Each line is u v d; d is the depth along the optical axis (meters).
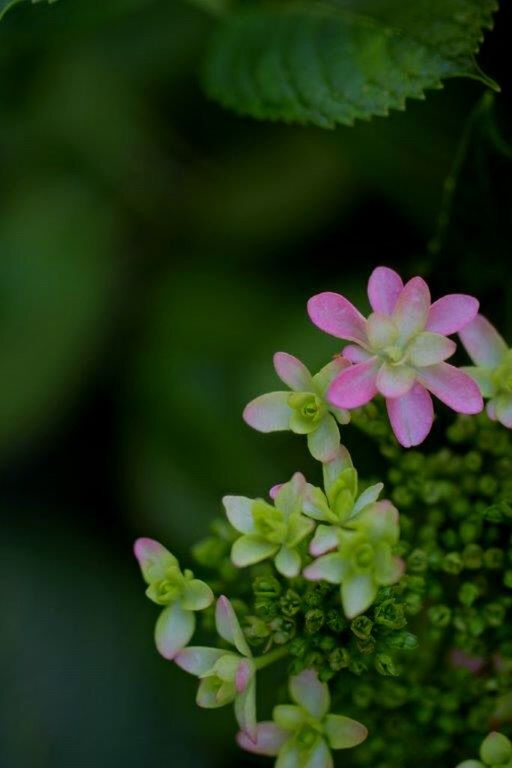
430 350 0.43
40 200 0.58
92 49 0.56
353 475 0.43
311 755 0.44
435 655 0.46
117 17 0.54
